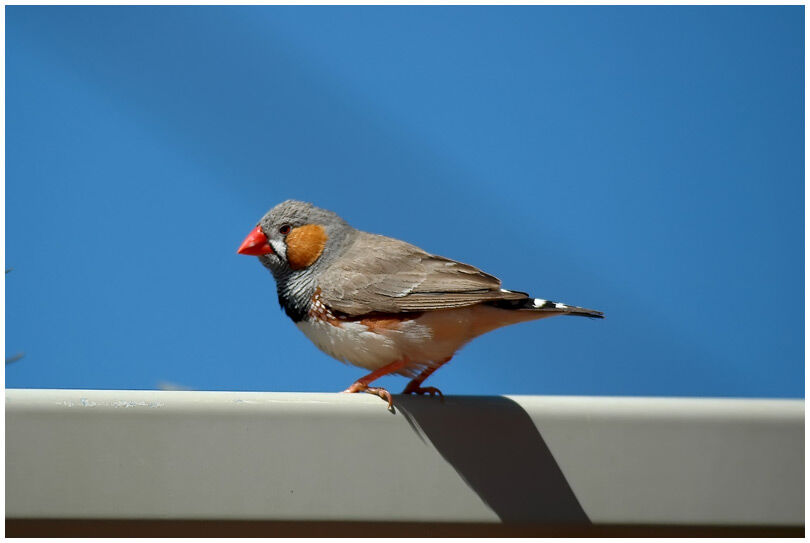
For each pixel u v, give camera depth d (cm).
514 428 346
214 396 346
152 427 346
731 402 347
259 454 346
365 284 352
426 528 346
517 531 346
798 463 346
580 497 346
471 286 352
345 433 346
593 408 346
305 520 346
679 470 346
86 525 346
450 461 346
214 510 346
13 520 345
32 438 345
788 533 346
